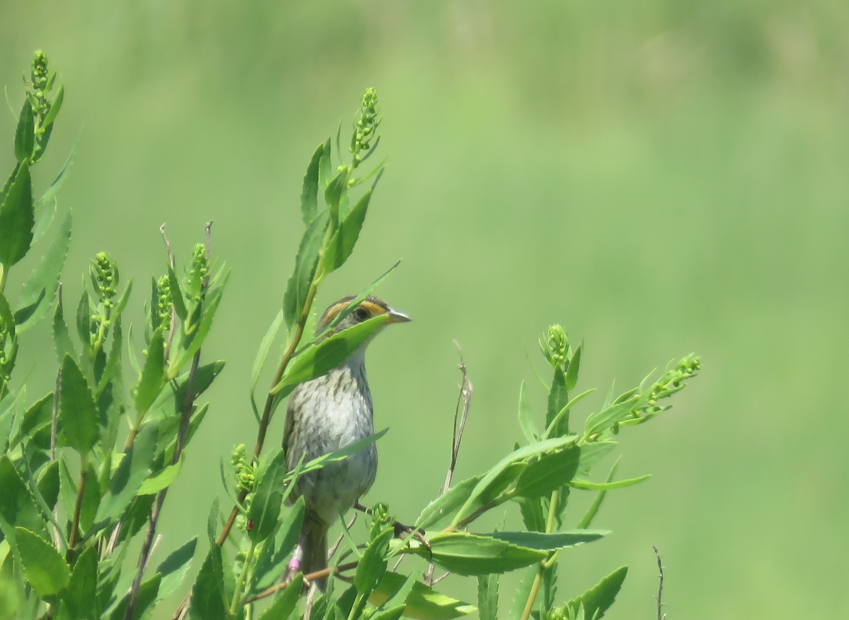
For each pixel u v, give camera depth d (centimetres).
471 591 1061
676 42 2991
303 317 310
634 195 2444
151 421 293
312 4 2920
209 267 294
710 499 1436
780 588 1276
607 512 1377
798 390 1700
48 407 311
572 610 340
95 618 261
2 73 1401
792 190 2477
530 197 2403
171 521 1076
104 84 2298
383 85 2867
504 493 321
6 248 302
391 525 303
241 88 2745
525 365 1670
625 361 1759
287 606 273
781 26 2995
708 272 2127
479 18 3017
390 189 2456
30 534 254
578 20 2955
